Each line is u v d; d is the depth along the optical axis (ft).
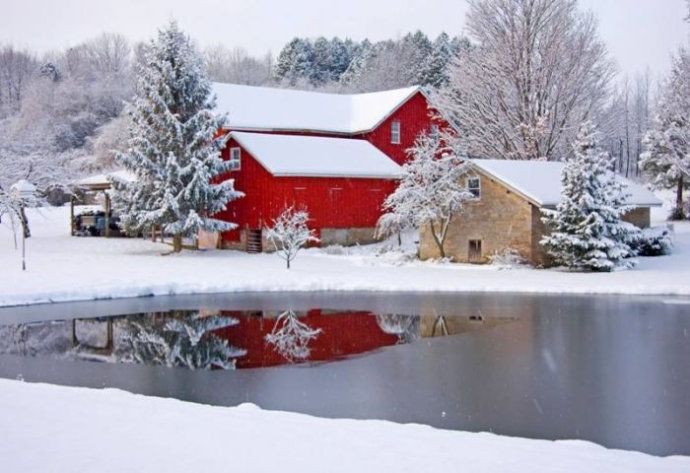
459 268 100.27
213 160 117.29
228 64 316.81
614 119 167.84
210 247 131.75
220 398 40.22
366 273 94.89
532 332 58.29
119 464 22.68
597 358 48.83
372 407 38.14
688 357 48.62
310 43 355.36
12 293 75.15
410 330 60.39
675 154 143.23
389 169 130.62
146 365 48.88
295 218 102.17
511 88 148.05
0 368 48.08
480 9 151.02
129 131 122.11
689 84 141.49
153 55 118.73
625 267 93.50
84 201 203.72
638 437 33.27
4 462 22.82
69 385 43.32
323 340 56.80
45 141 172.96
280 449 24.50
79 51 351.05
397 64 263.29
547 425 35.04
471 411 37.29
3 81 340.59
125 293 80.89
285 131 147.23
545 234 99.04
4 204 125.59
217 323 64.75
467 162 103.86
